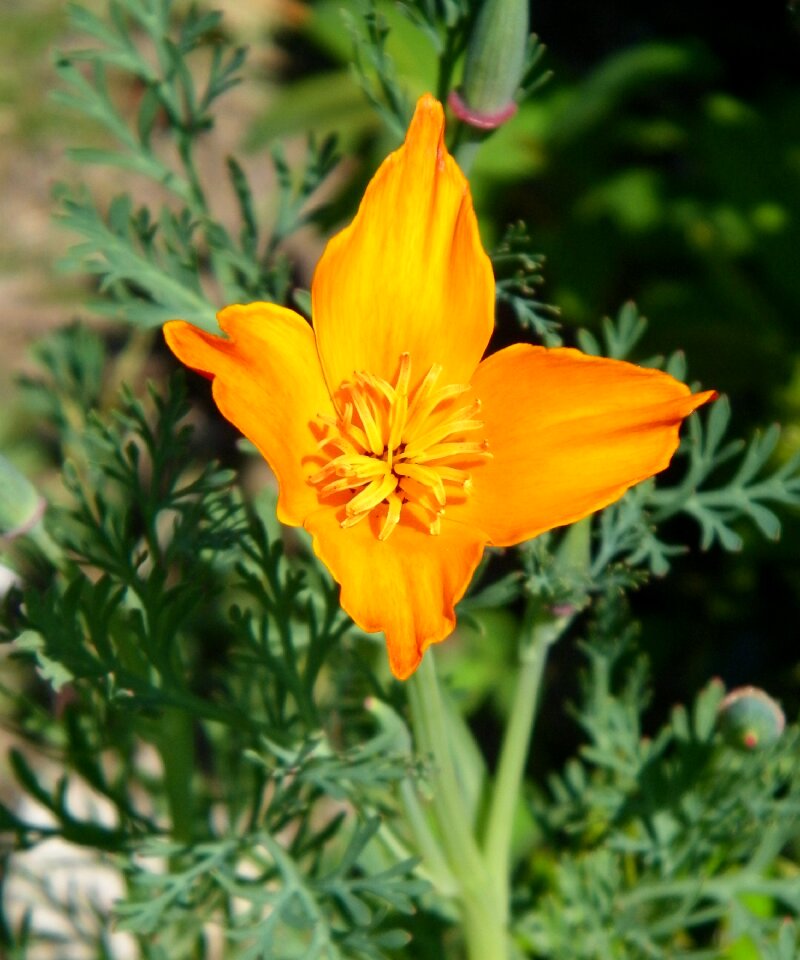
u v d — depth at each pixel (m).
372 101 0.29
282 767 0.28
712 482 0.43
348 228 0.25
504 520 0.25
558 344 0.28
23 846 0.30
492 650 0.42
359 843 0.28
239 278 0.31
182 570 0.29
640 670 0.32
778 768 0.31
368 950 0.27
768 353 0.43
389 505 0.25
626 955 0.31
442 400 0.26
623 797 0.32
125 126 0.30
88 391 0.33
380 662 0.31
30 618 0.27
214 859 0.29
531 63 0.28
